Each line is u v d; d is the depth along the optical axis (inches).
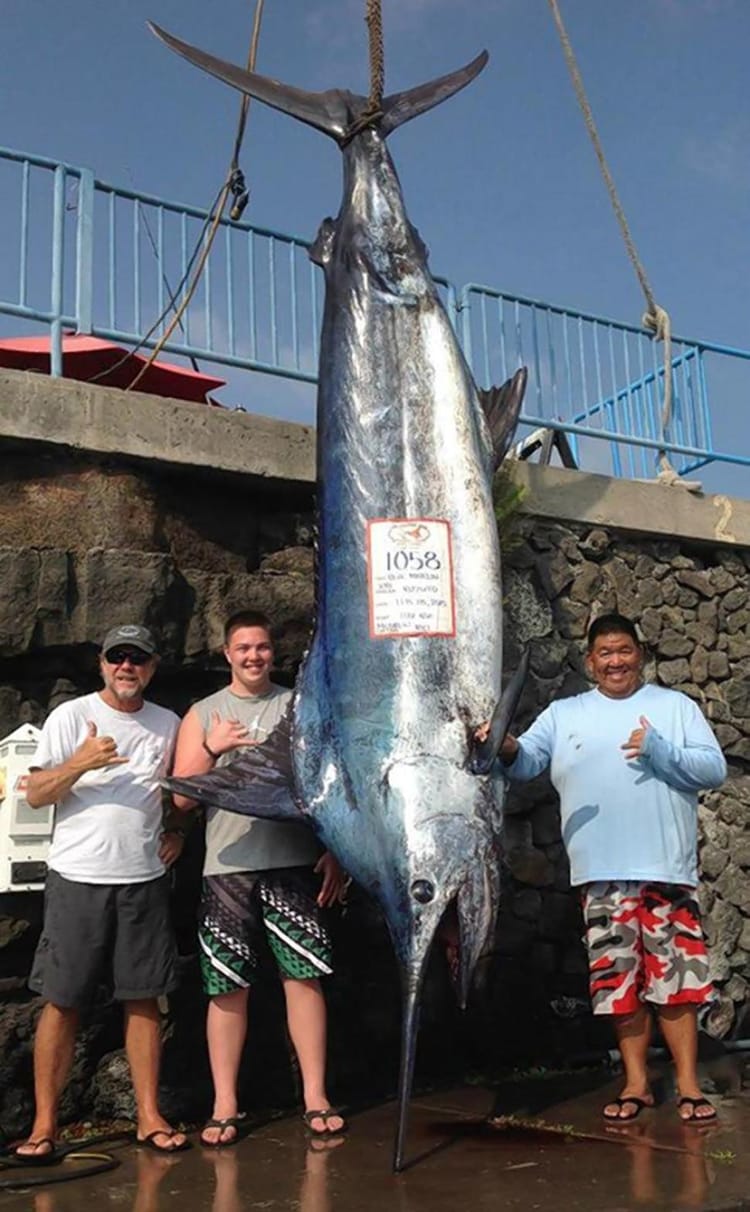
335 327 175.5
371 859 159.3
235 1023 173.9
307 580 226.8
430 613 161.8
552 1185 144.7
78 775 162.2
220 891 176.1
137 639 172.9
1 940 185.6
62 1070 165.5
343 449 170.2
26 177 217.3
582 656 259.1
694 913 182.7
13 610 195.8
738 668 281.6
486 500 169.3
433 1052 217.3
